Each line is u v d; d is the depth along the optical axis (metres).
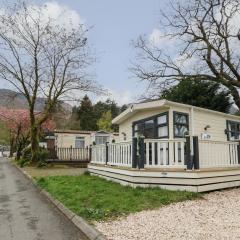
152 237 6.40
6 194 13.10
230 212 8.52
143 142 11.87
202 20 20.75
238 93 21.34
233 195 11.05
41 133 34.78
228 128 18.66
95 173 16.86
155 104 15.09
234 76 21.25
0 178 19.88
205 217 7.99
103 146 15.80
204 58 20.83
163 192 10.77
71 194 11.23
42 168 26.28
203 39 20.86
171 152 11.63
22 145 42.00
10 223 8.20
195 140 11.31
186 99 26.22
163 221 7.62
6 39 27.95
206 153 12.05
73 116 69.25
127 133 18.78
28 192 13.59
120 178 13.20
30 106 28.78
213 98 26.23
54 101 28.84
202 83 26.45
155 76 22.77
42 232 7.35
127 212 8.48
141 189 11.35
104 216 8.12
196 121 16.20
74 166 28.81
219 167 12.51
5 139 79.06
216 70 20.81
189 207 9.09
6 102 31.39
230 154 13.24
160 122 15.62
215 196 10.81
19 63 32.75
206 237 6.34
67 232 7.35
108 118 62.62
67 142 36.81
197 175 11.07
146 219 7.81
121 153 13.43
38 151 29.23
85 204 9.49
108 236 6.51
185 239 6.23
